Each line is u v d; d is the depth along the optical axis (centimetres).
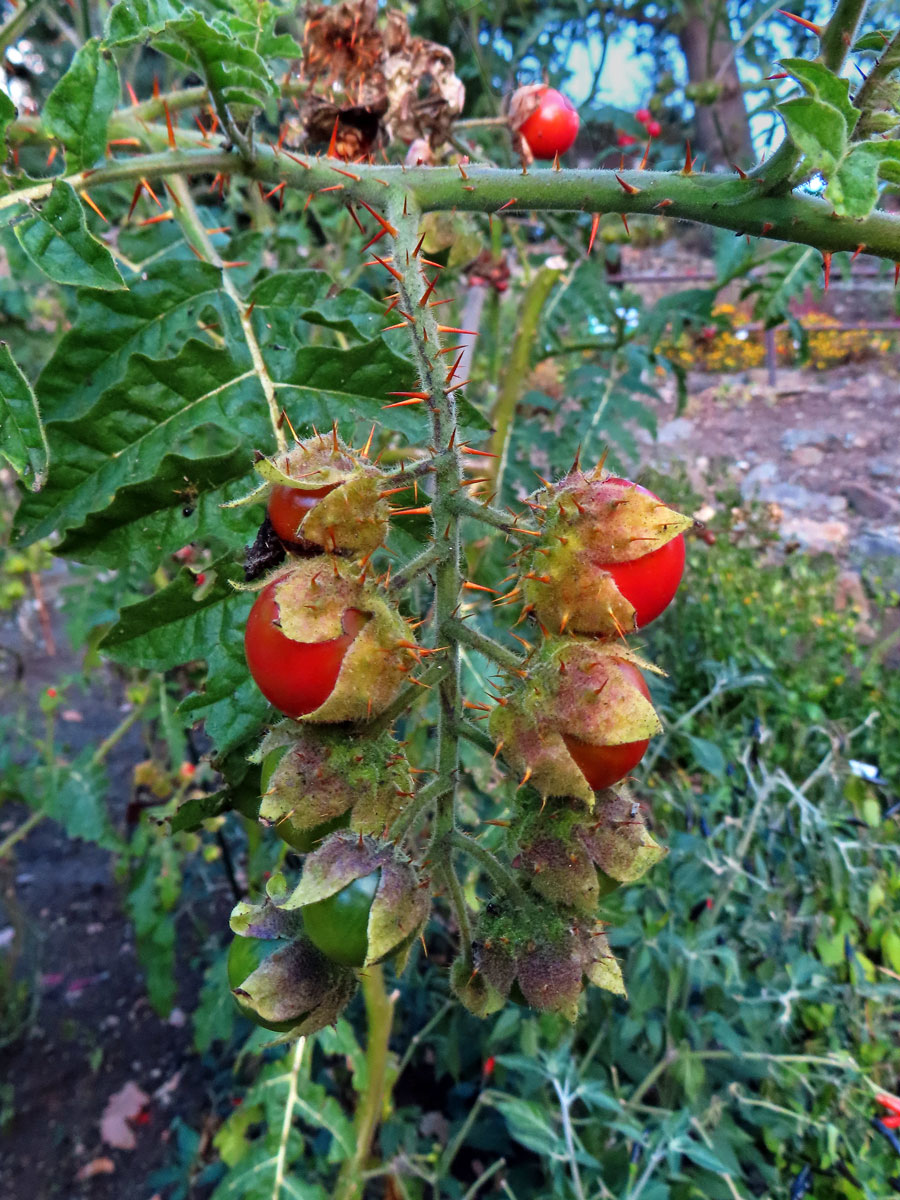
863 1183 23
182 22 13
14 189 13
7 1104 39
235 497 14
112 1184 37
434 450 12
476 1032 33
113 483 14
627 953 32
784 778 30
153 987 38
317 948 12
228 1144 28
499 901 12
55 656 67
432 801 12
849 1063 25
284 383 15
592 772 11
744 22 43
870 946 31
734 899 32
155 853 37
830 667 47
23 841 55
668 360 35
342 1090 35
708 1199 24
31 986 45
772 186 12
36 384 15
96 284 12
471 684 23
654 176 13
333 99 19
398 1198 27
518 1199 29
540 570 11
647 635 50
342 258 34
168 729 35
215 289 16
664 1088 28
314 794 11
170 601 13
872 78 11
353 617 11
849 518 78
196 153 15
